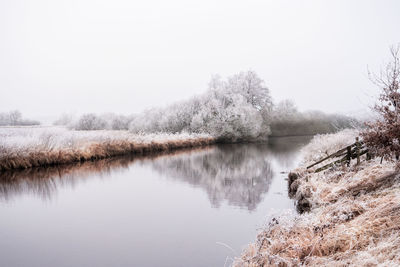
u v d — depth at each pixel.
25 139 18.84
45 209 10.61
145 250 7.19
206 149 32.66
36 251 7.21
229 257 6.72
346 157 11.08
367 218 5.54
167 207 10.72
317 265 4.47
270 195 12.07
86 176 16.72
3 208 10.80
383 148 8.05
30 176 16.28
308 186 9.86
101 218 9.59
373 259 4.10
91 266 6.43
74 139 22.08
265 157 25.41
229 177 16.39
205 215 9.73
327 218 6.15
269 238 5.84
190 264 6.45
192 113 44.50
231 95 46.66
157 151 29.81
